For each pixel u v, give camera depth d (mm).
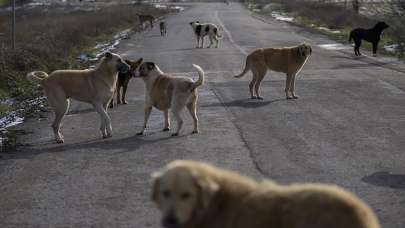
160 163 11047
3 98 19188
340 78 21422
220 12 82000
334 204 4652
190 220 5234
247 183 5297
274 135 13000
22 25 44594
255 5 105125
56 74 13297
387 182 9688
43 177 10344
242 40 38219
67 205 8938
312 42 36125
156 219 8289
